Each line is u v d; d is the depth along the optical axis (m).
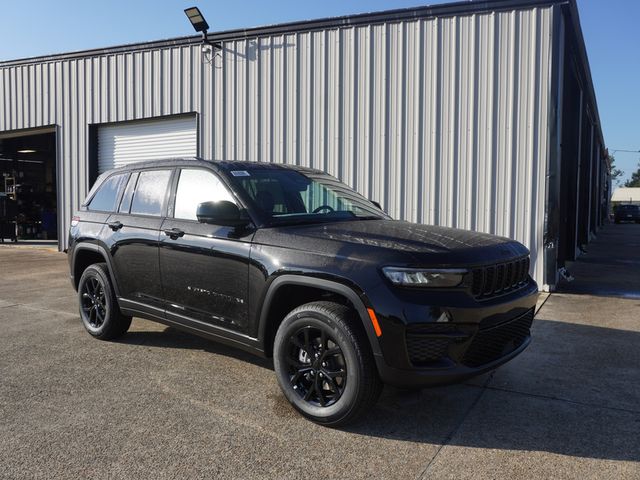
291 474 2.92
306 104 9.96
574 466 3.03
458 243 3.61
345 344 3.36
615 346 5.27
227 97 10.87
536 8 8.06
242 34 10.53
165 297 4.63
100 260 5.73
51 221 18.56
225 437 3.34
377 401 3.66
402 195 9.16
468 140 8.62
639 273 10.16
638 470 2.98
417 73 8.94
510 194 8.38
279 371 3.71
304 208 4.43
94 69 12.72
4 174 20.66
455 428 3.50
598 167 27.22
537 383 4.30
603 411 3.78
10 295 7.96
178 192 4.72
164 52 11.62
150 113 11.91
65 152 13.41
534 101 8.17
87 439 3.30
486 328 3.37
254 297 3.86
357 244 3.51
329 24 9.62
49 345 5.28
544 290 8.12
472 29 8.50
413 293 3.23
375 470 2.97
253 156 10.62
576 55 10.55
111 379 4.34
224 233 4.13
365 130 9.43
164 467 2.98
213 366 4.67
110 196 5.52
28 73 13.85
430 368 3.21
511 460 3.10
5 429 3.43
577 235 13.38
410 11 8.88
